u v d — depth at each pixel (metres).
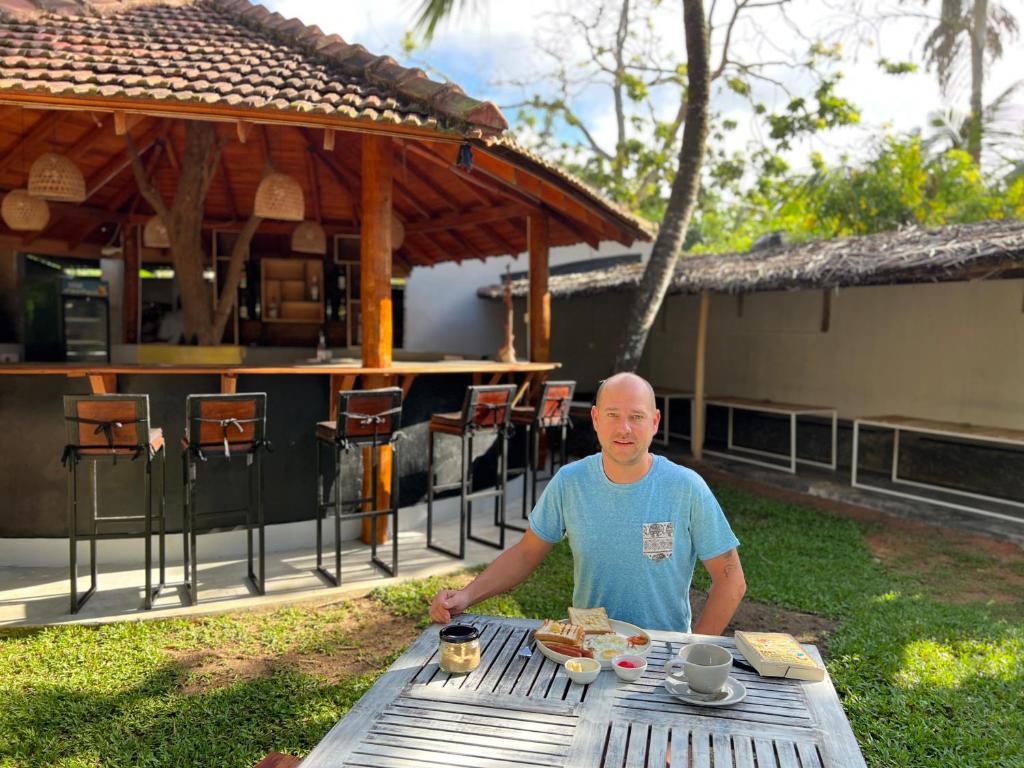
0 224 10.29
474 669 2.21
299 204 6.75
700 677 2.02
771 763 1.75
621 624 2.47
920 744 3.59
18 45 5.70
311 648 4.55
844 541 7.21
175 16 7.41
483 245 11.84
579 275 14.93
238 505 6.36
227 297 8.50
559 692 2.09
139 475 6.09
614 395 2.55
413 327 16.41
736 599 2.60
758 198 22.11
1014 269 7.57
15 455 5.95
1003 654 4.62
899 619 5.20
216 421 4.99
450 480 7.86
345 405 5.43
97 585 5.53
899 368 9.80
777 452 11.55
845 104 15.37
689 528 2.65
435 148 6.05
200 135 7.89
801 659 2.19
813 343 10.98
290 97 5.46
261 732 3.56
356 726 1.90
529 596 5.47
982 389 8.85
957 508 8.16
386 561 6.21
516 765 1.73
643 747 1.81
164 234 9.20
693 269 11.41
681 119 20.33
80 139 8.16
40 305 12.49
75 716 3.67
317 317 13.10
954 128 19.78
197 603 5.18
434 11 8.40
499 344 17.17
